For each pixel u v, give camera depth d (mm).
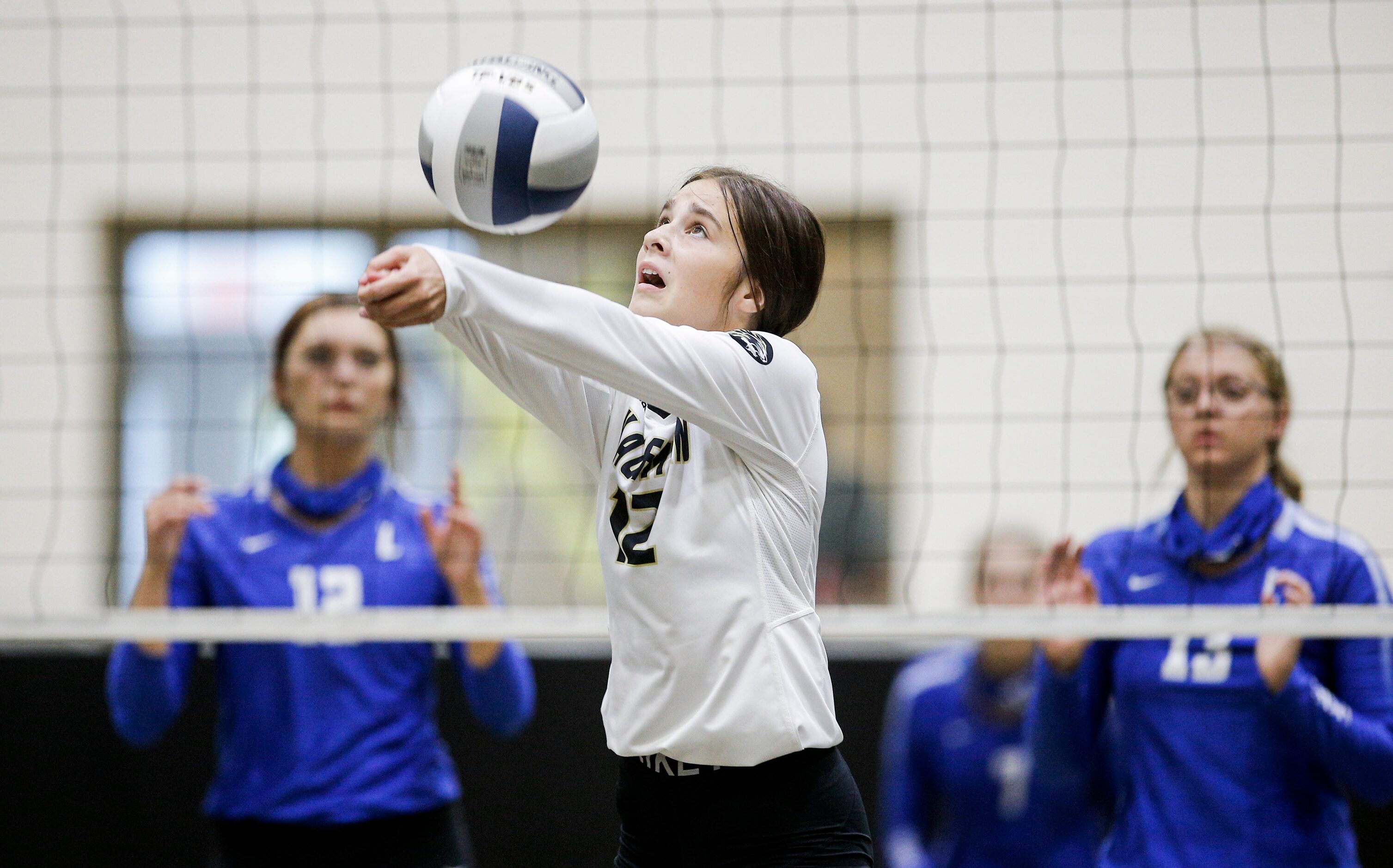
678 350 5543
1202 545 10391
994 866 11203
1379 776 9266
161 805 12328
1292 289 17297
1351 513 16641
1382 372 16922
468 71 6781
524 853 12430
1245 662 9578
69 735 12352
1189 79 17578
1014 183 18203
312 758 9836
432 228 19672
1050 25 18000
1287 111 17297
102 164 19641
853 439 18484
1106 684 10453
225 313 20016
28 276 19891
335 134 19469
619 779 6590
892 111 18438
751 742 5898
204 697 12422
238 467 20312
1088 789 10914
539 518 20531
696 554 5961
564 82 6859
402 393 11414
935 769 11461
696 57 18734
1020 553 12398
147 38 19359
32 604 19750
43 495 20094
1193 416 10305
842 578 18234
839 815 6148
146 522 10406
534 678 12586
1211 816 9523
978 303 18297
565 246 19562
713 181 6758
